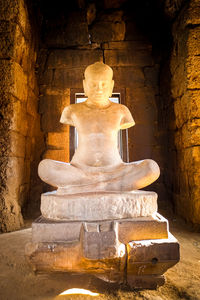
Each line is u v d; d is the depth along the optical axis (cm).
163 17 409
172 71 366
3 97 295
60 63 435
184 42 315
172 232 280
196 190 287
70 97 428
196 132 294
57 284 157
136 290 153
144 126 426
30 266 168
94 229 148
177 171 360
